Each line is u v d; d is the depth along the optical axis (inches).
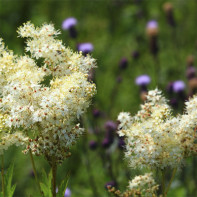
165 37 598.2
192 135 184.1
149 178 188.1
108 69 557.9
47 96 171.3
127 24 609.0
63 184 183.5
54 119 168.9
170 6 536.7
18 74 174.9
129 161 190.9
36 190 370.0
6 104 174.4
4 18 583.2
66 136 171.3
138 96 505.7
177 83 414.0
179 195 355.3
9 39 548.7
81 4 663.1
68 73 185.9
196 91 407.5
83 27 641.0
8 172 189.3
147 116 193.0
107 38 621.3
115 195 187.8
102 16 652.7
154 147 180.4
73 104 174.1
